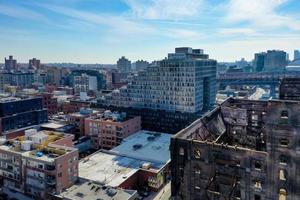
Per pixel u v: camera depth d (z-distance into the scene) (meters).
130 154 127.12
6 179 107.38
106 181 100.94
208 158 57.31
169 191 107.94
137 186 110.38
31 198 99.75
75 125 170.75
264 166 52.34
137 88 192.12
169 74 179.38
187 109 175.62
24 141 109.19
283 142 50.75
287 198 51.12
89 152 153.50
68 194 80.88
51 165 94.06
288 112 49.88
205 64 187.62
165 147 136.50
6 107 163.75
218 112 80.44
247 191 54.28
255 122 77.56
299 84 81.69
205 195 58.31
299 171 49.78
